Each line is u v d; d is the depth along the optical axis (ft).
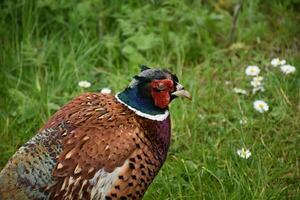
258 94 34.09
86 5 37.42
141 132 24.23
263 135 31.99
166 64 35.55
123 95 24.89
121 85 34.22
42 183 23.36
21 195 23.36
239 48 37.09
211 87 34.47
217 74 35.83
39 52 35.99
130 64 35.37
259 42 37.58
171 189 29.22
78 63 35.19
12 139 31.53
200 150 30.96
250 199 28.58
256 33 37.96
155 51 36.29
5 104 33.06
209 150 31.01
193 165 30.07
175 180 29.60
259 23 38.24
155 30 37.11
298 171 30.37
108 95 25.46
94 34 37.01
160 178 29.45
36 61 35.06
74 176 23.50
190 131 32.12
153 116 24.58
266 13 39.52
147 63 35.50
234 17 37.01
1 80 34.14
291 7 39.63
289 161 30.83
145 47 36.04
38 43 36.45
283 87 33.99
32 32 36.42
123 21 36.91
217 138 31.91
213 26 37.88
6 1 37.22
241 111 32.94
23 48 35.45
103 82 34.60
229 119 33.04
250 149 30.91
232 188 29.17
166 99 24.68
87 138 23.77
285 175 30.25
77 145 23.68
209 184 29.43
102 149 23.67
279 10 39.19
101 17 37.32
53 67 35.12
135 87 24.70
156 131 24.59
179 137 31.76
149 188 29.12
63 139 23.84
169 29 37.60
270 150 31.01
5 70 34.55
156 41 36.27
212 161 30.32
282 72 34.65
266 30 38.24
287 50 36.96
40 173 23.41
